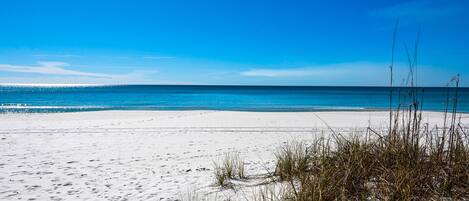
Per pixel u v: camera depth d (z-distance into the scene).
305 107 31.17
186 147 9.02
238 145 9.26
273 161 6.50
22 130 12.74
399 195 3.19
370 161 4.00
